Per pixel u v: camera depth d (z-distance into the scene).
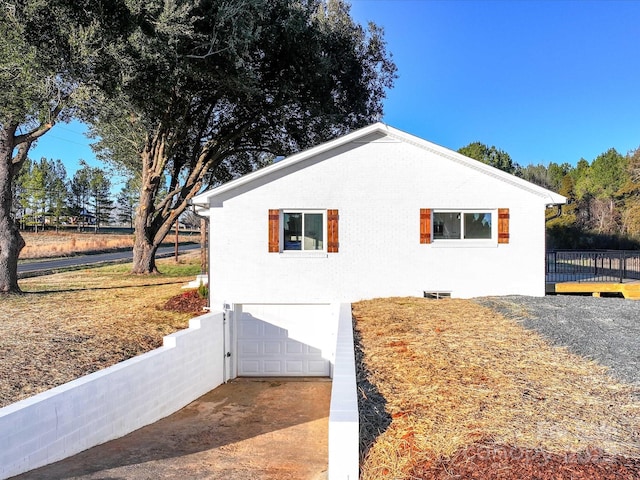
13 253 13.46
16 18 10.12
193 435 6.86
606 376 4.77
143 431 6.89
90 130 20.98
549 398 4.17
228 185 10.62
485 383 4.59
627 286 12.41
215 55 14.69
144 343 8.86
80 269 24.08
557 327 7.00
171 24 12.13
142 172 21.92
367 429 3.64
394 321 7.78
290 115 20.73
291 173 10.84
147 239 21.03
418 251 10.98
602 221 39.19
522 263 11.02
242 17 14.15
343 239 10.91
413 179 10.95
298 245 11.02
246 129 20.44
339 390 4.08
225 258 10.83
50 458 5.15
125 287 15.69
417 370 5.07
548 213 14.23
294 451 6.21
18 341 8.15
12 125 12.17
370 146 10.91
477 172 10.96
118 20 12.03
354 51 21.55
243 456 5.94
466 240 11.11
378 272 10.96
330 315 11.01
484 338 6.44
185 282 17.09
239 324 11.05
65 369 7.00
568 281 13.17
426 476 2.96
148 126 17.47
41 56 10.59
